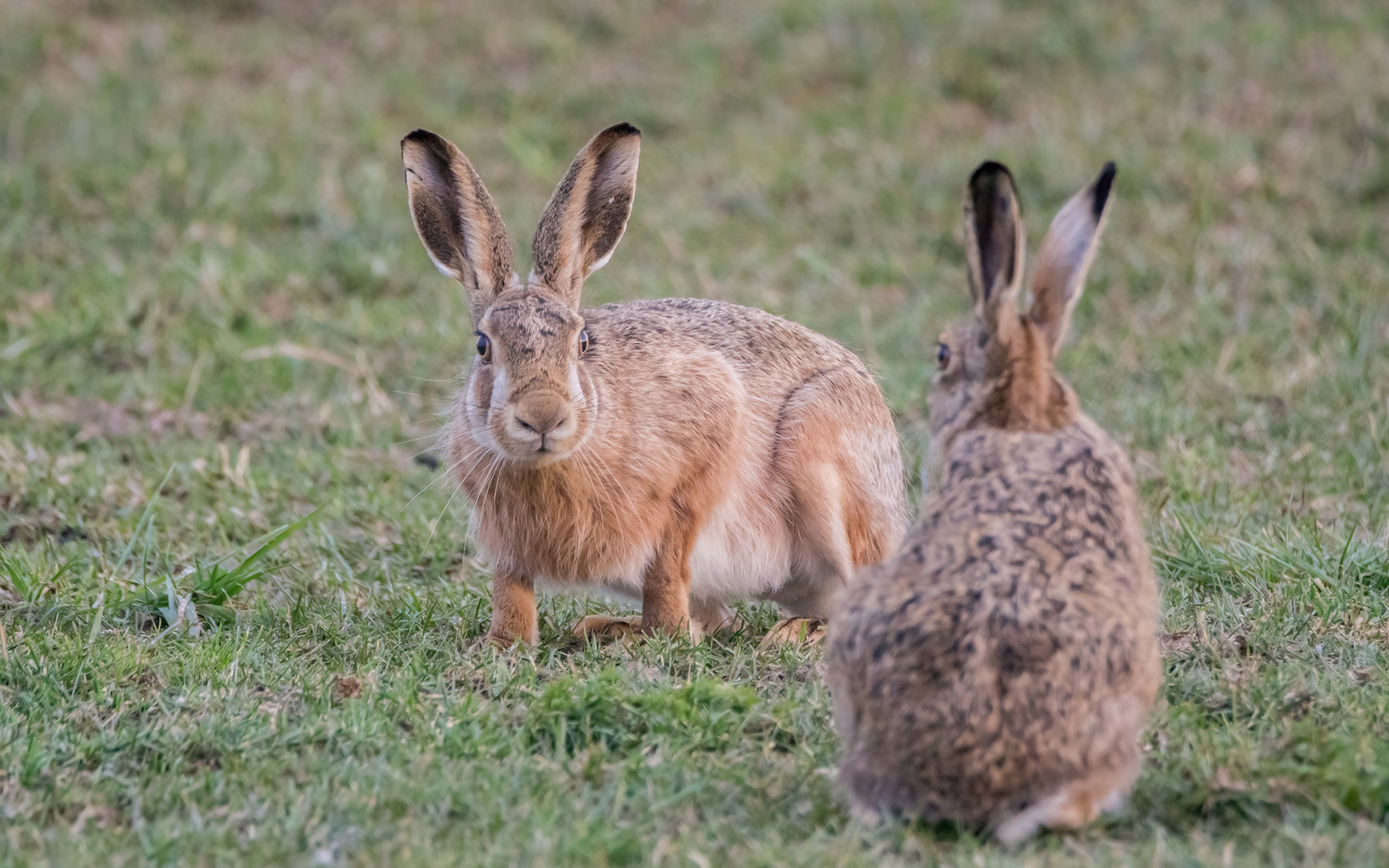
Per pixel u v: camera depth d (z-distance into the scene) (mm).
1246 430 31891
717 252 43469
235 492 29906
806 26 58219
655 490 23156
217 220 45469
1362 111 47906
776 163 48844
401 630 22938
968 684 15297
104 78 54531
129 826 16609
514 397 21484
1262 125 48781
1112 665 15523
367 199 46562
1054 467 16609
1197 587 24406
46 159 48312
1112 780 15766
